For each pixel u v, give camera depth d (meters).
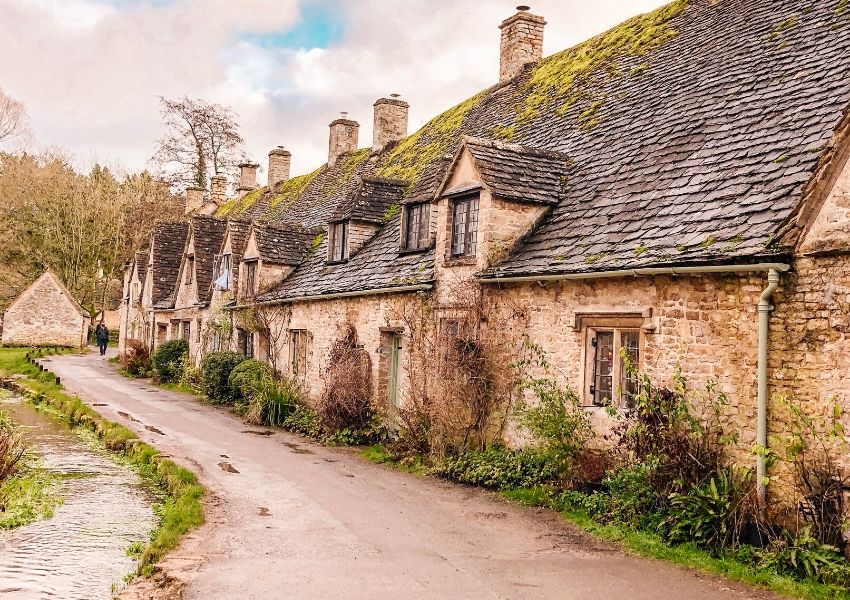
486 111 20.28
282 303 20.39
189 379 25.73
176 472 11.85
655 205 10.45
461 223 13.34
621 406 10.09
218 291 25.45
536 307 11.44
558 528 9.09
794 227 7.84
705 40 13.92
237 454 13.84
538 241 11.98
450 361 12.52
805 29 11.61
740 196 9.20
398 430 14.40
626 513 8.92
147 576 7.45
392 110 27.78
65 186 52.50
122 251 54.25
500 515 9.70
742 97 11.20
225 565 7.66
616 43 17.11
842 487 7.35
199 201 48.28
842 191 7.48
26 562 8.20
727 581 7.19
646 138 12.30
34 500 10.84
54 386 24.05
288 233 22.73
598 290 10.38
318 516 9.65
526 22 21.19
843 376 7.40
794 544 7.36
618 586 7.09
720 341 8.62
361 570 7.55
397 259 16.27
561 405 10.70
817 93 9.90
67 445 15.33
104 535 9.29
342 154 31.11
